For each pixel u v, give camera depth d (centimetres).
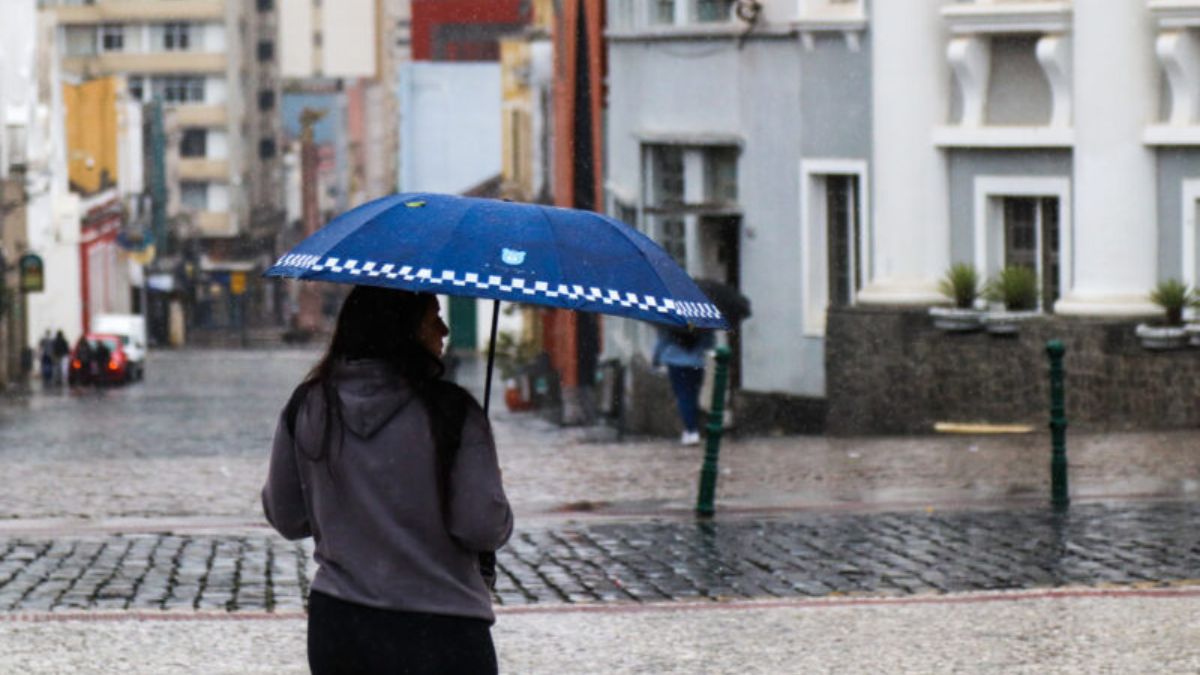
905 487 2341
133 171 14812
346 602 746
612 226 803
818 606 1485
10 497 2380
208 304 18100
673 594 1577
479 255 759
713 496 2070
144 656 1301
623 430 4725
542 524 2000
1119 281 3183
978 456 2700
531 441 4006
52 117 11650
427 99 13488
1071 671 1247
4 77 9750
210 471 2752
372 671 746
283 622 1427
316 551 762
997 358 3325
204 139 18275
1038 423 3266
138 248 14062
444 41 18250
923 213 3519
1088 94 3198
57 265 11525
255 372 9844
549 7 8612
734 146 4141
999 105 3444
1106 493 2189
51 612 1480
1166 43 3120
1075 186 3238
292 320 16250
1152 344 3045
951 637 1357
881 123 3541
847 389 3575
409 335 760
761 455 2908
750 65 4041
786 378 3988
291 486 767
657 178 4447
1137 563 1686
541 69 8638
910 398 3462
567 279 762
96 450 3850
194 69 18012
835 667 1267
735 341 4116
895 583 1611
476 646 756
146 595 1573
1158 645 1321
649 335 4641
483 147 13525
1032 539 1830
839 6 3778
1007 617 1426
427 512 746
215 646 1334
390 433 745
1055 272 3419
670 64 4303
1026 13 3319
